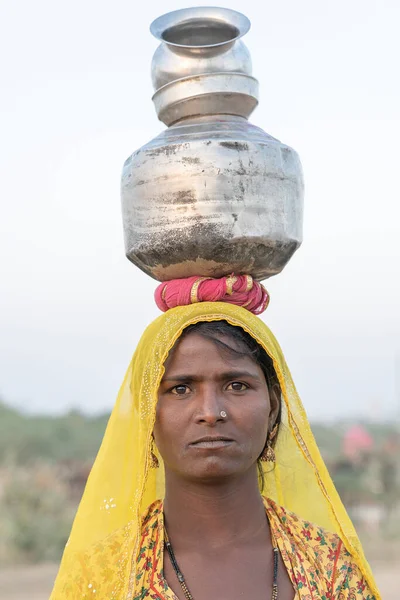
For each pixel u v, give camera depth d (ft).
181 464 9.00
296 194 9.78
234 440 8.93
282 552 9.23
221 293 9.48
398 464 64.23
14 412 81.25
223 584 8.91
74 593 9.24
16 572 45.47
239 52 9.86
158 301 9.87
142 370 9.54
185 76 9.70
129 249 9.84
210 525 9.20
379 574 42.73
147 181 9.44
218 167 9.22
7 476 60.13
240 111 9.82
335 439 81.10
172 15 10.01
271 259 9.66
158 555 9.11
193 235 9.28
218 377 9.03
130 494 9.80
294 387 9.86
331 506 9.71
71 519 54.08
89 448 77.05
